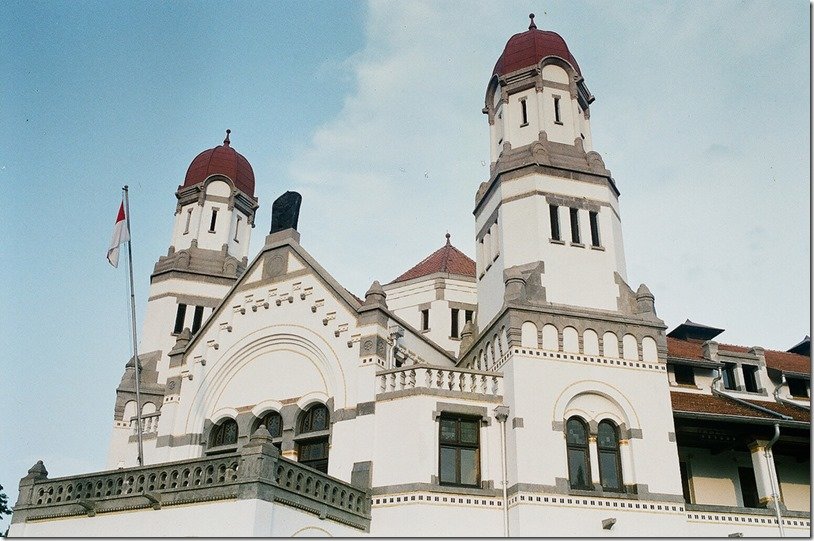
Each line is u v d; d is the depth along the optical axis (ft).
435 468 85.87
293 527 72.95
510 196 105.91
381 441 87.92
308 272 101.65
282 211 109.09
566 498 85.30
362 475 86.17
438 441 87.86
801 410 106.32
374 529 83.66
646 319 97.66
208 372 102.42
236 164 143.54
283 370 98.63
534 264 99.40
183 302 128.36
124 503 76.74
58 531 79.77
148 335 125.80
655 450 90.48
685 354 111.14
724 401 104.68
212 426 99.86
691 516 90.27
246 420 97.40
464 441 89.30
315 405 95.35
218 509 70.33
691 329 121.90
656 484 88.58
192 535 70.44
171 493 73.77
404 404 88.48
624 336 96.22
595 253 102.58
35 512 82.48
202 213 136.36
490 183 111.45
